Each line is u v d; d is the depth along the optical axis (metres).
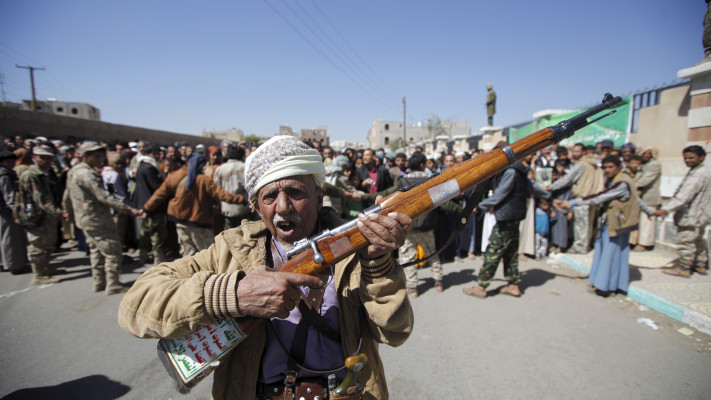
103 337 3.37
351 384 1.06
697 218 4.23
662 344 3.12
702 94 4.91
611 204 3.93
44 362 2.98
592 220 5.82
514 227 4.02
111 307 3.99
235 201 4.39
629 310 3.78
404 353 3.09
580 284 4.57
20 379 2.75
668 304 3.61
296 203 1.10
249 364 1.13
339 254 1.02
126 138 14.91
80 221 4.15
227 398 1.13
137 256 6.18
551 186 5.65
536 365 2.88
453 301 4.12
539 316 3.69
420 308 3.97
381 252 1.02
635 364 2.86
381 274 1.05
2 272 5.27
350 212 4.84
